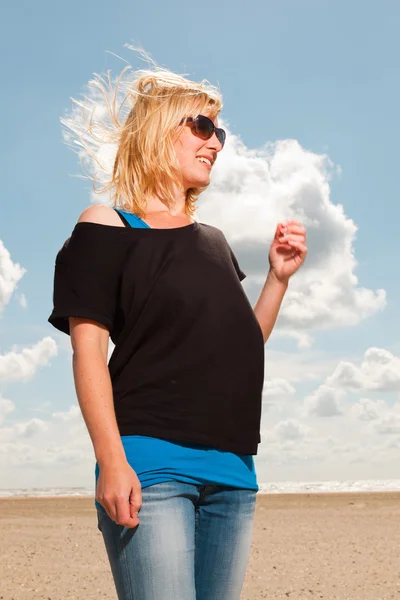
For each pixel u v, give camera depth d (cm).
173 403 179
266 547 905
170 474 172
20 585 646
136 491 162
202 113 212
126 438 176
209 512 184
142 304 184
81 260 187
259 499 1995
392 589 627
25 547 914
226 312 189
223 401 183
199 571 184
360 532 1074
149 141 206
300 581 668
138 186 208
